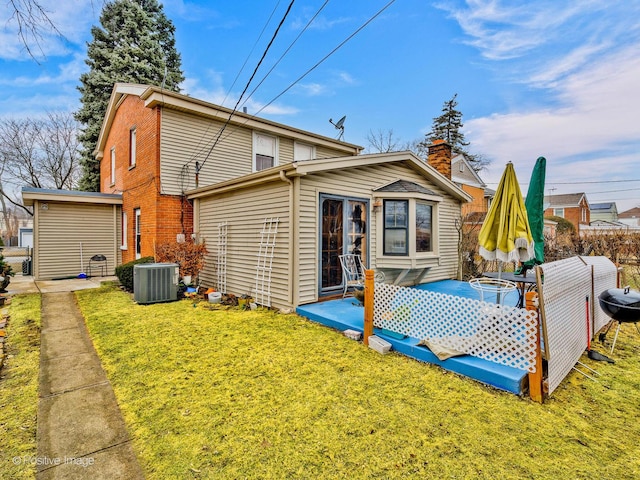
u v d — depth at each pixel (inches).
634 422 102.7
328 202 246.8
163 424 100.0
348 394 117.6
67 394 118.3
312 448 89.0
